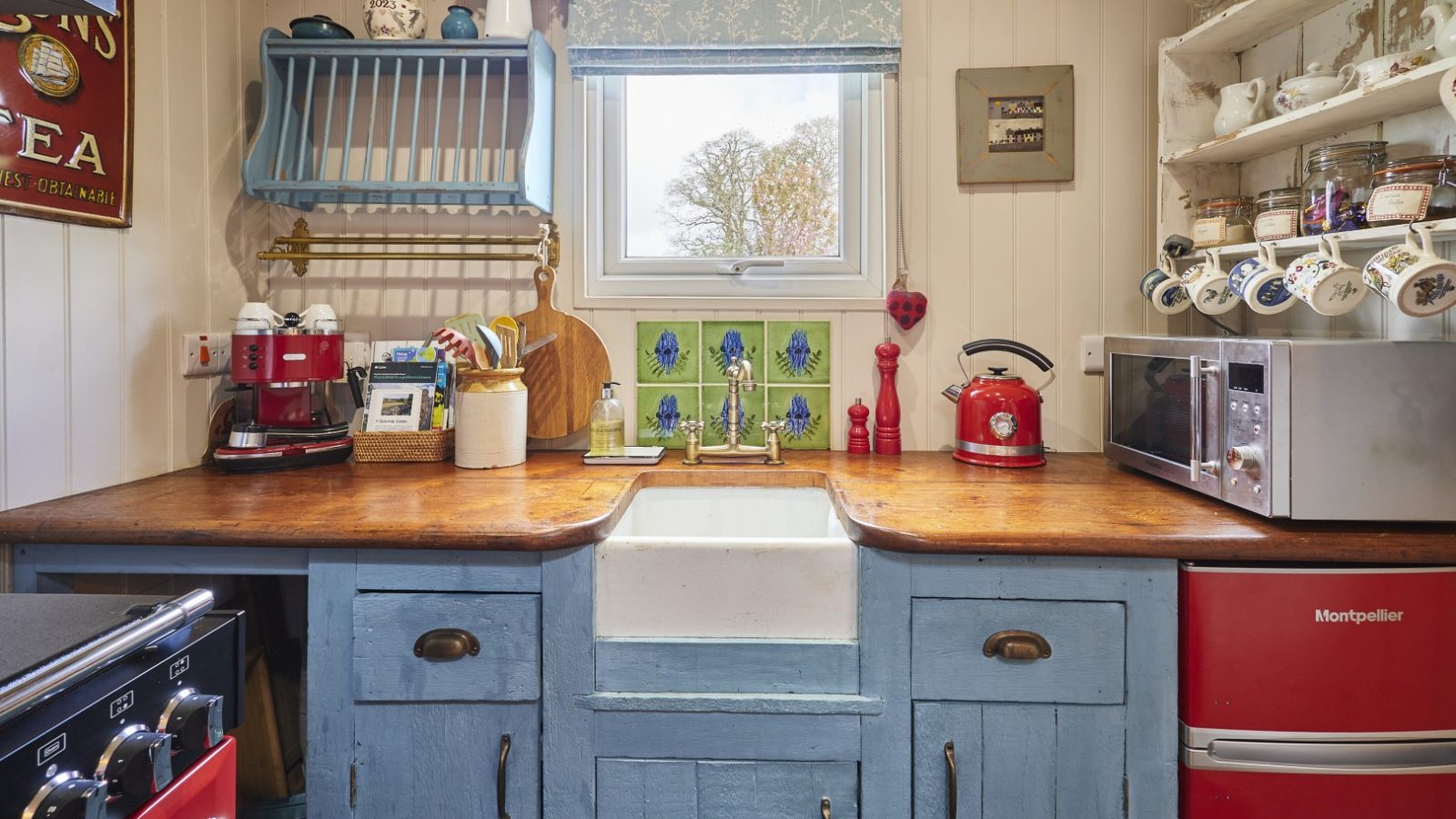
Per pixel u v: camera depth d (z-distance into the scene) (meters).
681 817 1.13
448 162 1.82
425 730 1.13
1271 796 1.05
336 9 1.82
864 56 1.75
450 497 1.32
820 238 1.89
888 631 1.11
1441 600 1.04
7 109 1.18
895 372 1.78
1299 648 1.05
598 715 1.13
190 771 0.75
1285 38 1.51
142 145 1.46
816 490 1.60
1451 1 1.11
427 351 1.77
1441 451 1.05
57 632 0.68
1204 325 1.75
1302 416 1.07
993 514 1.18
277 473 1.55
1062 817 1.09
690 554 1.13
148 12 1.47
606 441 1.69
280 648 1.68
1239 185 1.65
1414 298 1.05
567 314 1.81
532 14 1.83
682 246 1.90
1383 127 1.30
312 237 1.84
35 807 0.58
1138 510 1.21
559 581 1.12
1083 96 1.77
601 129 1.86
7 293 1.20
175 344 1.55
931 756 1.11
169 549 1.16
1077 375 1.79
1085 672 1.09
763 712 1.11
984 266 1.80
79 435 1.33
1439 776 1.04
